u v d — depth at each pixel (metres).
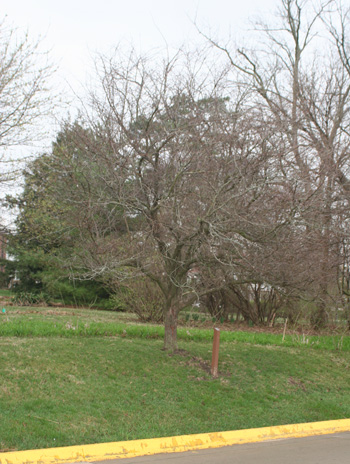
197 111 8.39
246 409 7.37
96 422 5.96
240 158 7.82
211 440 6.12
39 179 12.64
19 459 4.83
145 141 8.71
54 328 10.34
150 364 8.45
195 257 8.60
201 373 8.48
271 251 7.93
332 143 13.88
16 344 8.54
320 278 9.78
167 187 8.43
